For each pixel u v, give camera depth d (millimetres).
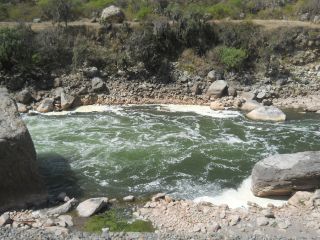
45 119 19984
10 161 9898
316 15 32438
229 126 19281
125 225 9484
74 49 26672
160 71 26344
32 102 22344
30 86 23281
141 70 25984
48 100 21891
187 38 28891
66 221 9547
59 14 29312
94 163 14008
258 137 17422
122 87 24844
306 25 29953
